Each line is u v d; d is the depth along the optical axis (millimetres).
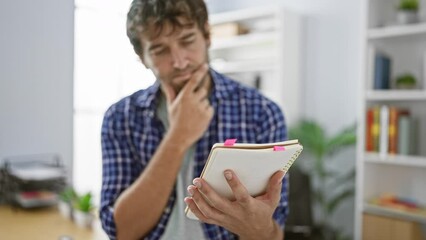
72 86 2191
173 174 775
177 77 783
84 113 2568
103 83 2426
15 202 1889
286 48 3029
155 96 860
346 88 2887
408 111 2246
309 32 3094
